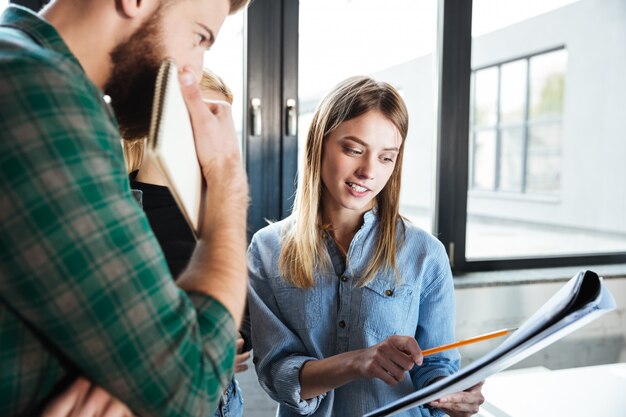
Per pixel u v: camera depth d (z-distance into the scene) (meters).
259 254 1.16
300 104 1.96
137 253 0.42
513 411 1.14
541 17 6.72
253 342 1.11
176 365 0.42
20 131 0.38
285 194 1.94
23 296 0.39
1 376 0.41
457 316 1.99
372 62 2.21
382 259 1.09
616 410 1.14
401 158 1.11
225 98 1.22
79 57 0.50
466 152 2.16
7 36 0.43
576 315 0.59
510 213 8.22
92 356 0.41
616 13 3.59
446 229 2.15
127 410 0.46
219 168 0.56
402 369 0.88
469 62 2.13
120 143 0.46
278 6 1.88
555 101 7.17
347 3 2.05
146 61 0.52
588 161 6.24
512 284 2.04
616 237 3.49
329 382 0.95
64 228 0.39
